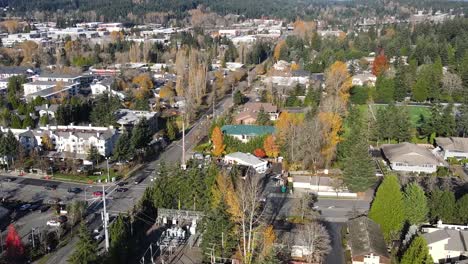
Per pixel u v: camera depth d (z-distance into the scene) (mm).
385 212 71812
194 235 75188
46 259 68562
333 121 103812
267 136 108438
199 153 111562
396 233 72062
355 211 82188
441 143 111000
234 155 105125
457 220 74750
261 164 101750
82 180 97312
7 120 129500
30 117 127188
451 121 117500
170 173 92750
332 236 73938
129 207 84438
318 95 145750
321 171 99812
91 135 110312
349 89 149750
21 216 81500
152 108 148375
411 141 118812
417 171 99438
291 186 92062
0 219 80062
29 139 112688
